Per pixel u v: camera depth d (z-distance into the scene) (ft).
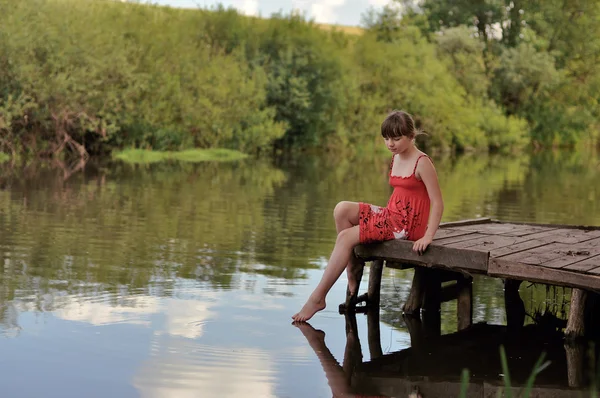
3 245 23.02
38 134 67.97
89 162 63.05
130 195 39.11
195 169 59.72
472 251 15.56
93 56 69.87
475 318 17.29
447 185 53.06
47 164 59.00
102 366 12.32
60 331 14.14
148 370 12.20
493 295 19.84
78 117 68.23
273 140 94.43
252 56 94.99
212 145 82.12
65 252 22.27
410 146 16.74
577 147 151.12
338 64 98.48
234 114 83.10
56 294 16.98
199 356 13.03
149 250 23.21
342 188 47.70
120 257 21.85
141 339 13.84
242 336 14.40
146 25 78.69
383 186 50.08
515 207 39.65
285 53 94.79
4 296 16.60
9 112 62.85
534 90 137.49
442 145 115.03
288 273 20.57
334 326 15.70
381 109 108.37
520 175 66.23
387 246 16.52
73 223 28.25
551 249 16.96
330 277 16.19
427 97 110.52
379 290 18.17
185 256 22.45
